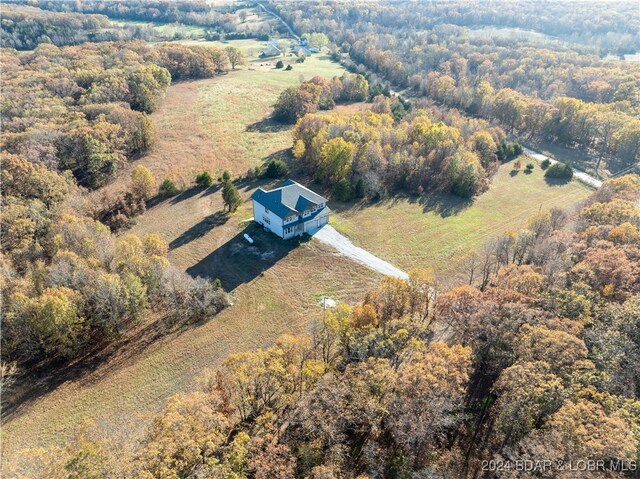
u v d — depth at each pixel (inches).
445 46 7475.4
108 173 3767.2
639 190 3009.4
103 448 1288.1
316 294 2576.3
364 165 3799.2
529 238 2576.3
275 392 1545.3
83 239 2492.6
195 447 1242.6
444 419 1407.5
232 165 4133.9
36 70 5017.2
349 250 3002.0
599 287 1930.4
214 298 2434.8
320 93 5418.3
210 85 6082.7
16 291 2092.8
